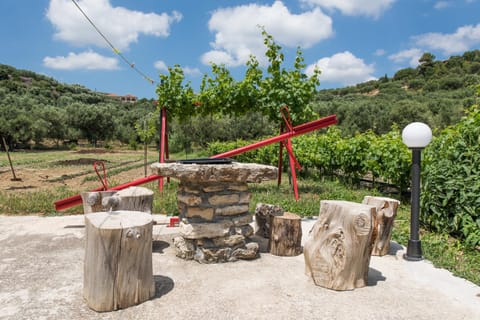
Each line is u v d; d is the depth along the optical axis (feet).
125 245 9.09
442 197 16.17
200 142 83.20
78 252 13.88
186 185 13.21
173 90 26.68
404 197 27.32
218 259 12.85
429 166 18.01
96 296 9.03
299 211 21.15
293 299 9.91
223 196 13.21
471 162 16.01
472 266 12.80
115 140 126.82
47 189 29.27
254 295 10.12
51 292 10.20
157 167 12.35
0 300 9.64
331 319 8.79
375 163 29.09
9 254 13.53
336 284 10.57
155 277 11.41
